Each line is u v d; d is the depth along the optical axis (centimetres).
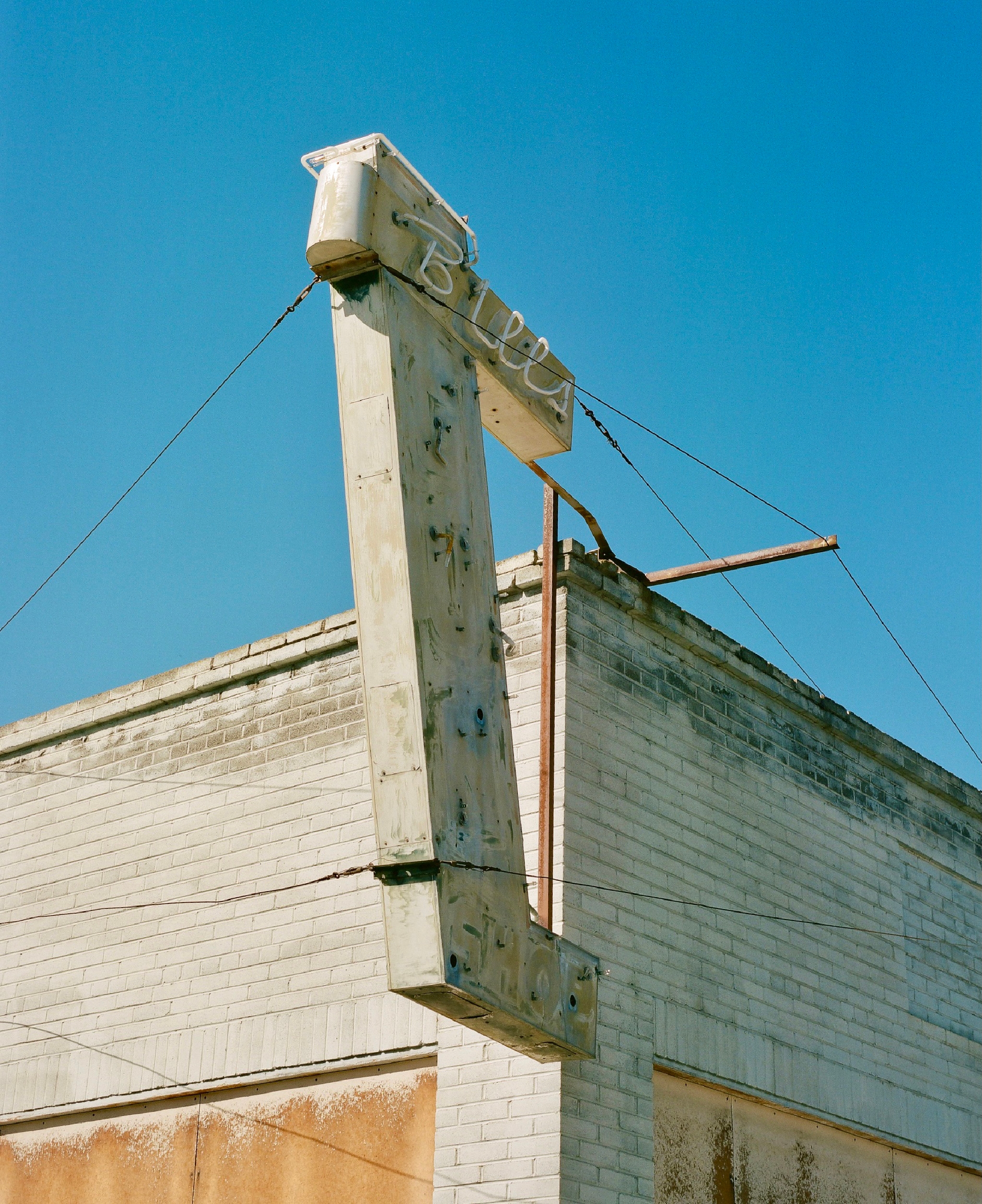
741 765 1209
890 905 1321
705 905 1115
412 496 842
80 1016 1218
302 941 1117
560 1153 917
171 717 1298
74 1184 1169
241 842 1193
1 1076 1241
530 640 1092
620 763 1083
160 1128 1143
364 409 852
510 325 996
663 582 1179
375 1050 1041
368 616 824
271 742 1216
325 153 911
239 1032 1116
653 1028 1023
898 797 1388
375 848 1109
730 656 1228
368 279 870
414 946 775
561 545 1101
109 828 1287
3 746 1400
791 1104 1126
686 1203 1021
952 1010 1349
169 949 1191
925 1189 1251
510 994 823
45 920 1287
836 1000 1212
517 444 1052
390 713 808
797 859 1230
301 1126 1070
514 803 872
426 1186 990
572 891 997
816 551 1143
